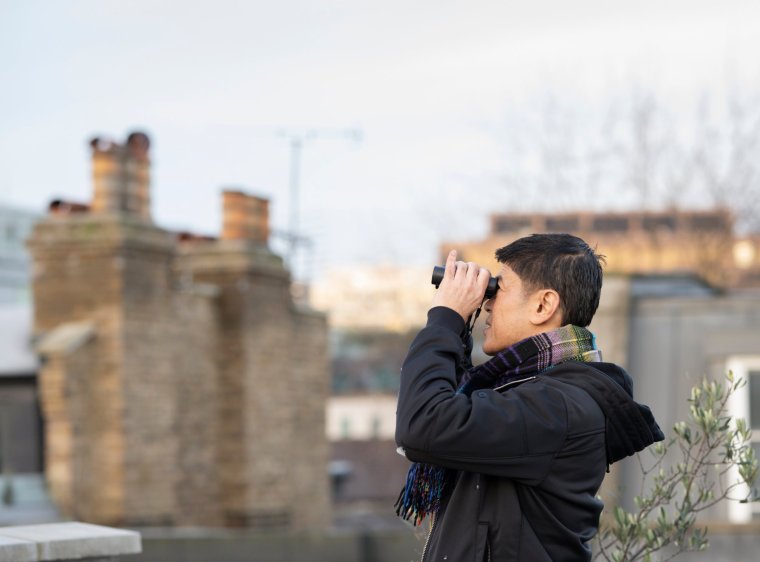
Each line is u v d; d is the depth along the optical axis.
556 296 3.38
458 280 3.41
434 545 3.29
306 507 19.58
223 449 17.75
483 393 3.24
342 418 51.34
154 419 15.96
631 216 35.94
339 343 52.12
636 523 4.25
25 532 4.20
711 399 4.24
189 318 17.08
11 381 15.47
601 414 3.27
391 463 38.34
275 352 18.42
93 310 15.61
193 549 13.82
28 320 16.36
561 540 3.21
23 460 15.41
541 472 3.18
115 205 16.06
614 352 13.15
